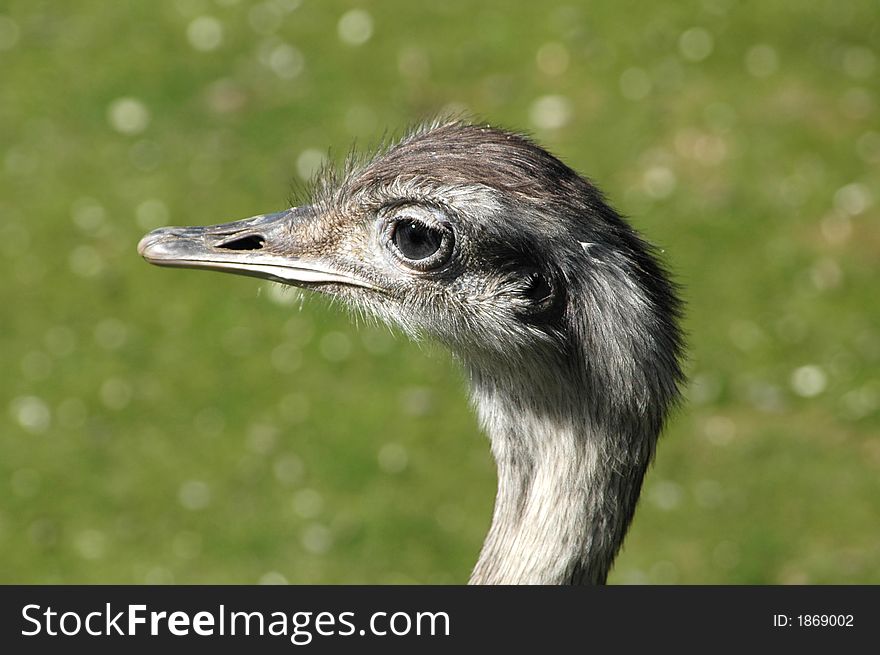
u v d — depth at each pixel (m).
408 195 6.09
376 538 12.90
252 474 13.63
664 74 19.28
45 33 19.95
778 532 12.95
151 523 13.12
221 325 15.31
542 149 6.12
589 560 5.96
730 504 13.28
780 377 14.71
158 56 19.52
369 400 14.41
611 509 5.95
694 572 12.55
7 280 15.86
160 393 14.54
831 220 16.86
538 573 5.98
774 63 19.48
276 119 18.44
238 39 19.89
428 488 13.44
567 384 5.91
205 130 18.22
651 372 5.82
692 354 14.96
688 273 16.08
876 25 20.19
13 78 19.09
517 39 20.02
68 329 15.27
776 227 16.77
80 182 17.41
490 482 13.49
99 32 19.98
